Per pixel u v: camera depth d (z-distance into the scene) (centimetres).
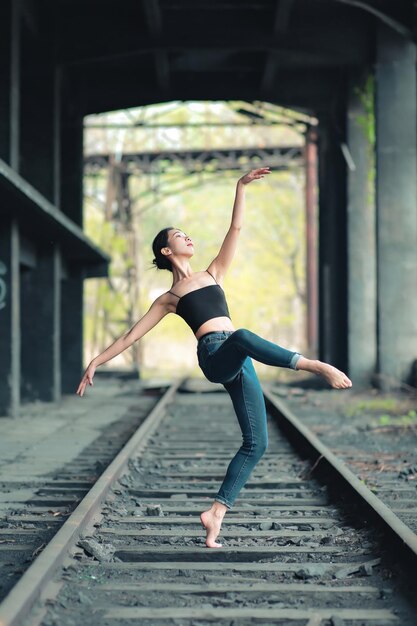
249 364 535
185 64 2434
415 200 2030
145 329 532
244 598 445
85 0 1981
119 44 2034
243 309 6494
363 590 453
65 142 2367
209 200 7306
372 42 2067
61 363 2228
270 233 6081
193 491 766
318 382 2370
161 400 1644
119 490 742
